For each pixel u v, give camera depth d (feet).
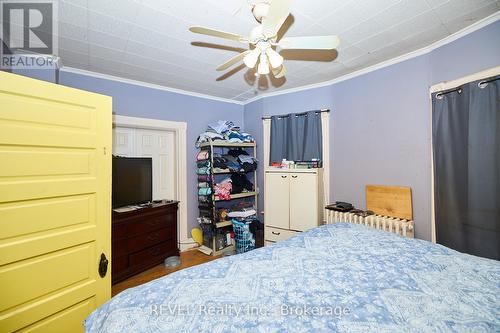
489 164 5.94
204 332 2.80
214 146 12.09
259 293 3.59
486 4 5.51
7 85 3.90
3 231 3.88
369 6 5.56
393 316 3.04
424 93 7.70
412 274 4.07
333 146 10.48
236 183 12.35
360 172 9.53
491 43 6.00
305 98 11.31
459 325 2.83
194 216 12.19
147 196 10.47
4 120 3.88
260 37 4.65
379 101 8.87
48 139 4.38
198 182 12.09
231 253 11.28
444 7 5.62
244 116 14.16
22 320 4.09
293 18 5.98
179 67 8.93
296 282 3.89
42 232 4.34
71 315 4.77
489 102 5.95
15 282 4.03
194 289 3.68
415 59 7.89
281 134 11.96
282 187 10.59
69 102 4.68
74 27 6.21
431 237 7.55
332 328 2.84
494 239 5.84
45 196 4.34
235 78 10.18
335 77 10.18
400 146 8.33
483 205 6.04
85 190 4.95
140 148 10.93
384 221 8.07
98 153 5.18
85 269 5.00
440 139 7.13
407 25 6.36
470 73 6.44
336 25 6.32
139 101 10.37
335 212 9.26
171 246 10.63
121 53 7.71
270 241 10.92
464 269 4.19
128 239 8.89
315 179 9.73
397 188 8.36
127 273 8.80
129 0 5.23
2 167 3.86
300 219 10.05
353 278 3.99
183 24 6.18
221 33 4.52
